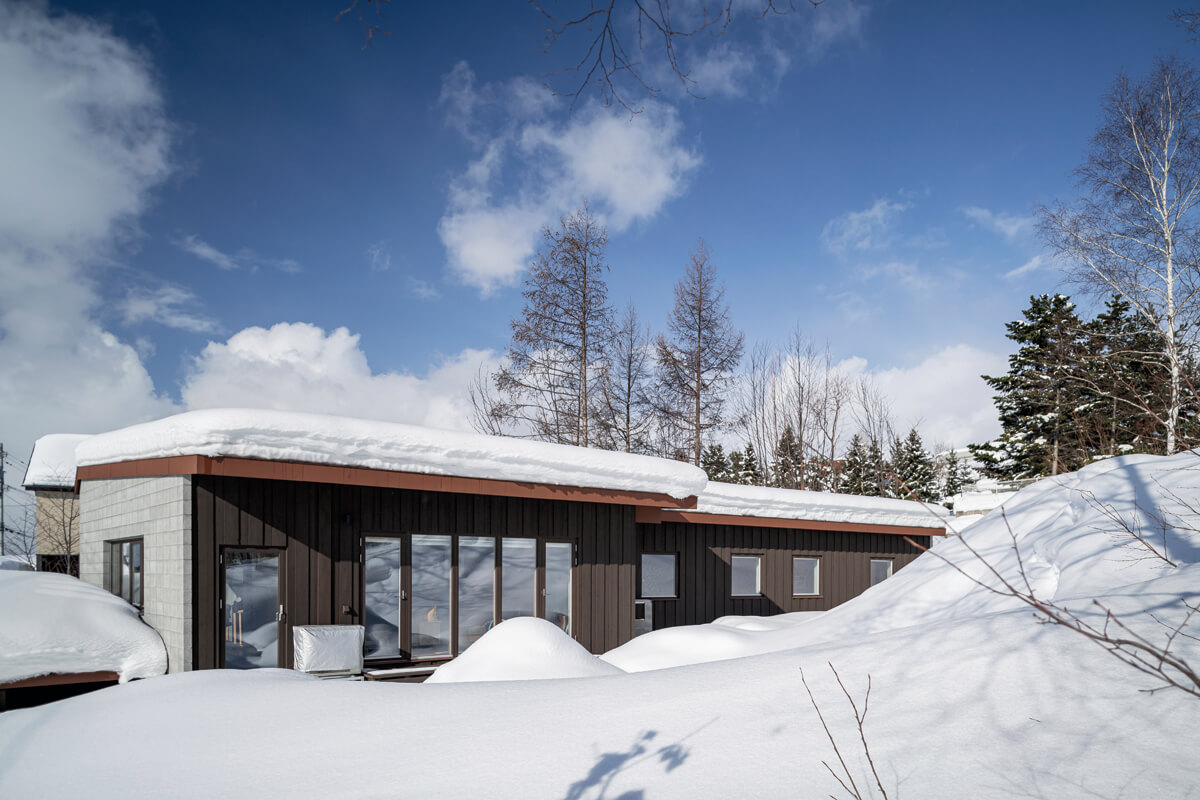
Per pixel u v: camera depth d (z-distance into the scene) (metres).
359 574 8.74
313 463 7.81
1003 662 3.66
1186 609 3.74
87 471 9.29
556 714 3.97
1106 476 7.25
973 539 8.00
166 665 7.54
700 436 25.33
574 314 22.77
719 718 3.64
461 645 9.55
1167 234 16.36
